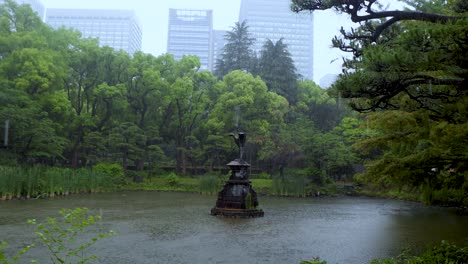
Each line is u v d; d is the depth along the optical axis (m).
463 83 5.96
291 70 53.34
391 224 16.45
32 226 13.66
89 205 21.19
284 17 108.62
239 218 17.64
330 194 33.31
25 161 29.50
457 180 9.09
